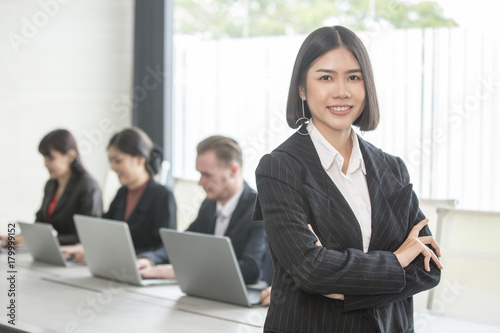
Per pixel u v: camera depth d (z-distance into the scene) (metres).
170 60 4.79
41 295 2.36
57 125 4.63
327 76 1.50
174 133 4.89
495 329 1.88
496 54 3.52
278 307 1.49
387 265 1.43
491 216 2.21
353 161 1.53
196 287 2.29
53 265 2.96
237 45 4.60
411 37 3.78
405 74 3.80
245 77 4.55
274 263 1.54
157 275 2.61
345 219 1.46
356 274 1.41
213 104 4.71
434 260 1.52
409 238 1.53
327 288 1.42
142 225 3.05
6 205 4.40
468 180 3.61
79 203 3.40
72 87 4.69
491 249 2.20
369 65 1.52
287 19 7.20
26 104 4.50
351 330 1.44
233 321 1.99
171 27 4.80
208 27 6.82
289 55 4.37
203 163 2.60
